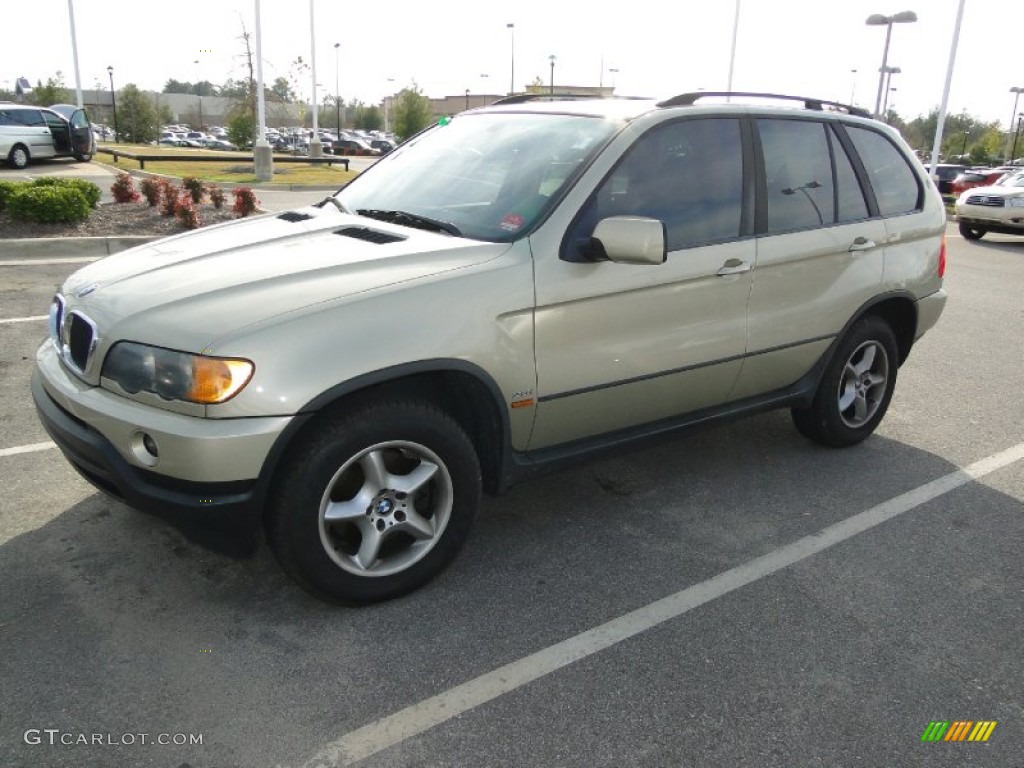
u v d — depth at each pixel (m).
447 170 3.97
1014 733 2.64
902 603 3.34
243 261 3.21
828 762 2.49
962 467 4.72
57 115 21.67
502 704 2.69
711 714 2.67
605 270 3.42
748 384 4.17
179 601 3.17
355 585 3.08
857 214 4.52
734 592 3.38
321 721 2.58
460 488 3.24
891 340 4.86
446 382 3.21
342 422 2.90
